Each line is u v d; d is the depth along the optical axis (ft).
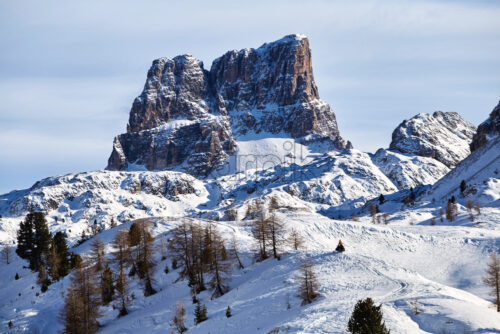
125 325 325.83
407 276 283.18
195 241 382.42
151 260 409.90
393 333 183.93
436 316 205.05
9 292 452.76
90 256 465.06
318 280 285.43
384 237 442.50
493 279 278.46
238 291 320.70
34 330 354.13
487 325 195.11
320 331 191.52
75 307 329.72
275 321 240.32
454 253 400.67
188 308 322.55
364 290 260.62
